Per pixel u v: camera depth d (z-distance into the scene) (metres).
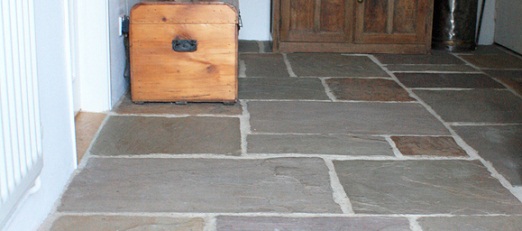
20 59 1.69
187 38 3.21
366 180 2.38
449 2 5.00
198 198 2.18
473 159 2.63
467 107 3.43
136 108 3.23
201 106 3.30
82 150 2.61
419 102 3.51
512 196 2.26
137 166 2.45
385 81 3.99
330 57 4.68
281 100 3.48
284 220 2.04
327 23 4.82
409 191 2.29
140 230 1.95
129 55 3.44
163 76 3.26
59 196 2.17
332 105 3.40
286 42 4.83
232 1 3.88
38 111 1.86
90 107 3.15
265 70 4.21
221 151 2.64
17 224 1.76
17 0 1.67
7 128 1.58
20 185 1.69
